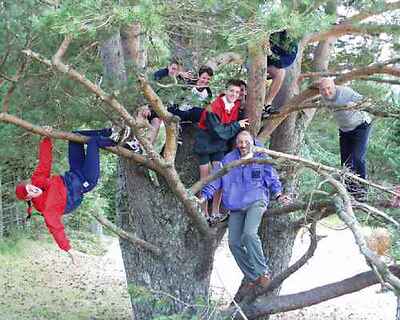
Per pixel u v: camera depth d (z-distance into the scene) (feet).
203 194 20.68
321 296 22.02
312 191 18.35
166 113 18.51
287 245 27.12
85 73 20.07
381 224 19.22
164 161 19.79
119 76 20.18
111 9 13.82
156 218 24.02
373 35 22.58
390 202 19.17
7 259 47.50
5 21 16.55
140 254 24.72
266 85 23.11
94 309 37.86
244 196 20.10
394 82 23.21
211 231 22.56
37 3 17.31
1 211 50.21
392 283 14.71
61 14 13.56
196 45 19.88
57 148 29.68
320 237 20.88
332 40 28.53
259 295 22.97
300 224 26.30
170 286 24.06
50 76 19.25
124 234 23.31
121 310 38.27
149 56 21.74
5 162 24.80
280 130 27.68
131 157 20.99
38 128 19.01
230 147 22.03
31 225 56.39
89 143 19.72
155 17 13.46
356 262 60.44
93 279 47.24
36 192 18.60
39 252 52.49
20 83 18.80
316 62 28.71
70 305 38.09
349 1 19.98
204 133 21.53
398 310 20.52
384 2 18.70
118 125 19.75
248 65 20.79
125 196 26.32
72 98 19.53
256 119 21.48
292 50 21.38
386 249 18.01
